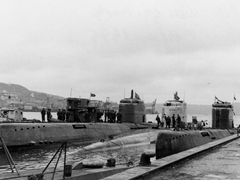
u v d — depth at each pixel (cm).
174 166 1399
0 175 1301
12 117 3609
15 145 2664
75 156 2516
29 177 1129
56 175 1309
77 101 4019
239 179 1137
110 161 1609
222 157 1716
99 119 4403
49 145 3006
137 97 4525
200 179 1130
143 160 1336
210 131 2927
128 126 4247
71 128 3422
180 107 4119
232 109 4031
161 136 1733
